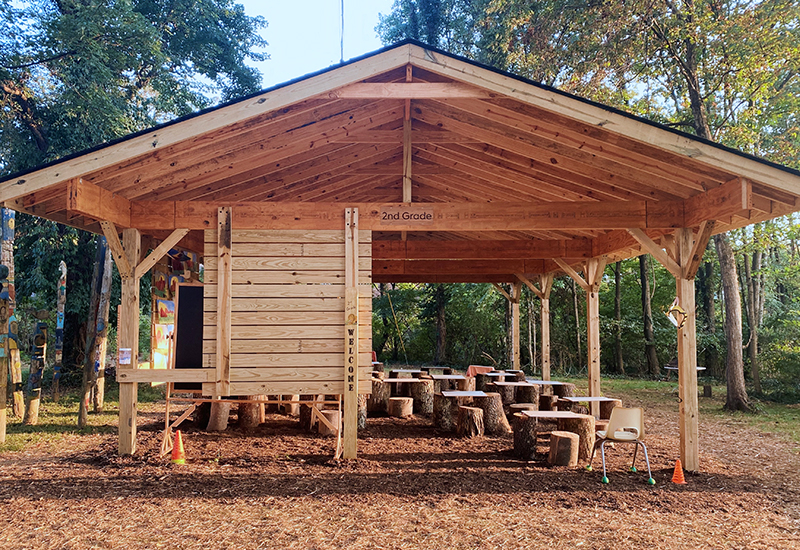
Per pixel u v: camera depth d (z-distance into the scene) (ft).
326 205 20.54
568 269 32.68
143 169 18.94
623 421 18.47
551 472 19.26
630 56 42.63
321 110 19.44
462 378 33.58
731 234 44.11
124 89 48.60
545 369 38.96
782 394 43.24
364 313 20.39
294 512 14.60
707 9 39.50
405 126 20.39
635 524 14.17
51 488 16.60
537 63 45.47
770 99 41.19
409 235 37.42
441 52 16.81
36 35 40.65
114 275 44.21
